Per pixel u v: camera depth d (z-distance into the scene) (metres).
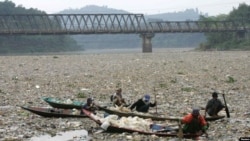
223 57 100.88
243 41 179.50
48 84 45.72
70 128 22.41
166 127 20.86
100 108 25.48
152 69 64.38
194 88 41.31
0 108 29.94
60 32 152.25
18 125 23.31
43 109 26.64
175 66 70.56
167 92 38.62
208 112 24.55
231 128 21.86
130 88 41.78
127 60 91.56
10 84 45.81
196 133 19.31
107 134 20.59
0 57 114.69
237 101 32.97
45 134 21.00
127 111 24.67
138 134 20.23
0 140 19.31
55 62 86.81
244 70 61.56
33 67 72.00
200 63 78.38
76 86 43.75
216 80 48.59
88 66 73.00
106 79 50.16
